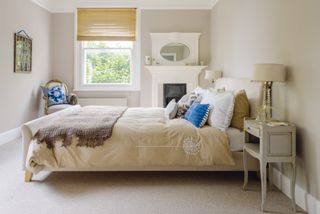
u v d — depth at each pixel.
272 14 3.01
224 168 2.91
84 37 6.56
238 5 4.25
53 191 2.71
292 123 2.56
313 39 2.22
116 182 2.96
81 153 2.84
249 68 3.77
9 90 4.83
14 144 4.55
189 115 3.34
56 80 6.33
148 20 6.50
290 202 2.50
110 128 2.92
